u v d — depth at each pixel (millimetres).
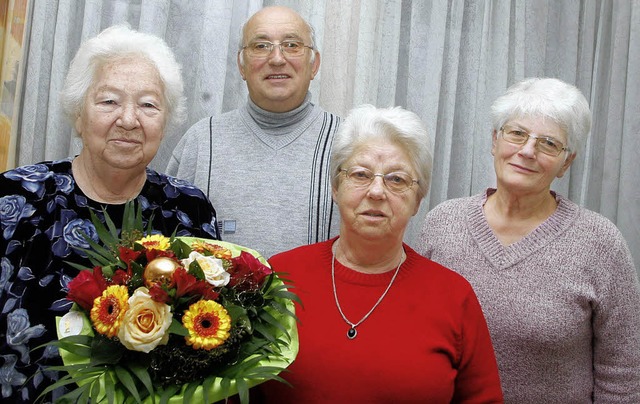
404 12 2469
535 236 1602
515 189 1578
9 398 1242
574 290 1539
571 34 2564
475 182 2496
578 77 2602
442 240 1698
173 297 1042
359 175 1335
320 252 1445
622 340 1558
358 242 1361
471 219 1688
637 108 2510
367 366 1277
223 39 2248
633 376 1555
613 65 2547
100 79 1325
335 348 1300
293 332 1188
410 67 2443
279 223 1790
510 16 2523
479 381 1370
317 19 2316
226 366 1086
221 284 1076
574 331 1539
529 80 1622
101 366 1038
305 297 1368
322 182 1820
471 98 2486
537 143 1542
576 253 1563
